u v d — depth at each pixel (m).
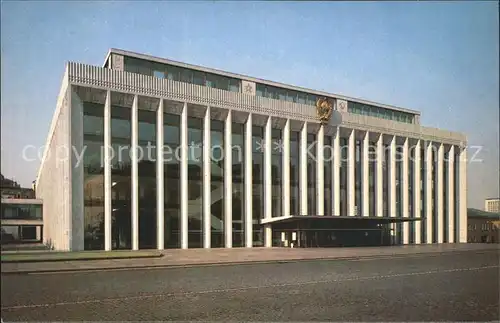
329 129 45.44
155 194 35.59
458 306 9.96
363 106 50.97
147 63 37.94
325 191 45.19
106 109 33.38
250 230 39.53
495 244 40.84
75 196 31.81
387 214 49.41
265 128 41.75
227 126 39.19
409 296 11.36
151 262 20.69
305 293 11.71
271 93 44.59
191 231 36.91
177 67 39.31
